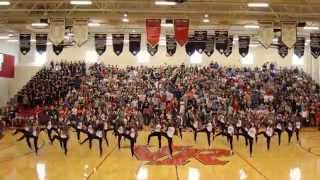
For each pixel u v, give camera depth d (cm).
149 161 2048
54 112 3331
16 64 4403
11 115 3647
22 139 2734
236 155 2241
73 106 3556
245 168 1880
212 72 4272
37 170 1817
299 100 3812
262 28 2786
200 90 3950
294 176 1711
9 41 4275
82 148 2470
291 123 2689
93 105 3566
